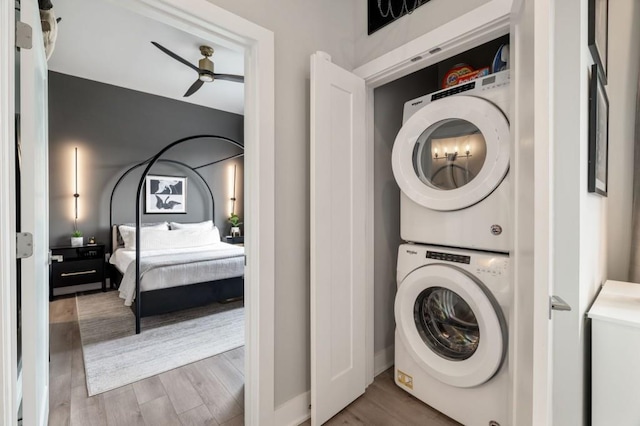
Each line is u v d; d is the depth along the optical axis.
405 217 1.88
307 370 1.77
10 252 1.02
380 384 2.04
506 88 1.44
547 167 0.86
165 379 2.13
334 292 1.71
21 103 1.11
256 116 1.51
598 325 1.20
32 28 1.13
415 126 1.76
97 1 2.65
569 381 1.17
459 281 1.53
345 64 1.99
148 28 3.07
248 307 1.57
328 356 1.67
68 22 2.95
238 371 2.25
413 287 1.77
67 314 3.44
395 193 2.35
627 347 1.14
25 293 1.12
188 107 5.38
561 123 1.17
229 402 1.88
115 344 2.69
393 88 2.32
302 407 1.73
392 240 2.32
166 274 3.19
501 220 1.44
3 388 0.99
